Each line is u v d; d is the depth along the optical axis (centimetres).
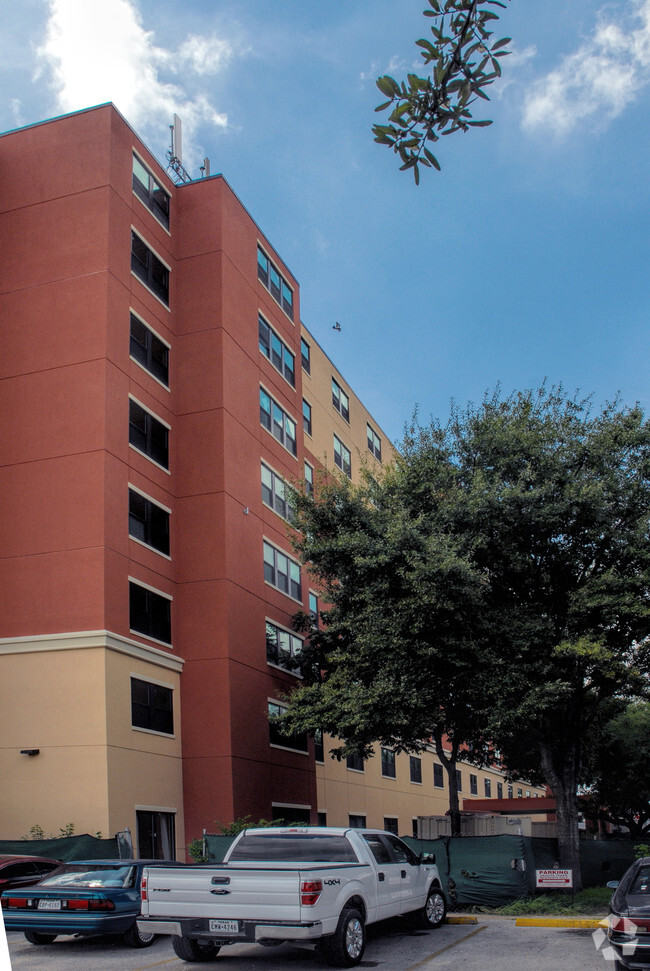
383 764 4025
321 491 2273
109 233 2430
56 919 1255
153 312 2647
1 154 2589
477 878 1828
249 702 2564
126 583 2273
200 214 2889
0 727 2125
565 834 2022
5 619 2202
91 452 2256
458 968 1110
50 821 2034
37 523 2247
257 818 2497
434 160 485
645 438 2023
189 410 2706
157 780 2269
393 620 1961
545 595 2116
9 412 2356
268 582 2856
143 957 1235
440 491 2103
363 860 1265
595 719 2800
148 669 2317
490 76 462
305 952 1264
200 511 2609
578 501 1967
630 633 2016
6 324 2431
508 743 2605
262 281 3186
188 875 1109
